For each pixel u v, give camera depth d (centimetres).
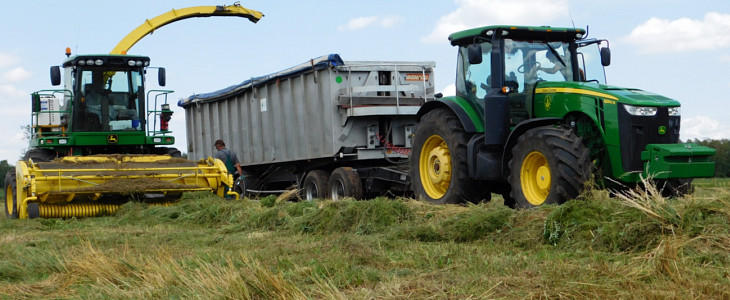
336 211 782
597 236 571
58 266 551
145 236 783
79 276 518
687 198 596
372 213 758
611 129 784
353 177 1230
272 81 1443
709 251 500
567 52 923
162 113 1392
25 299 460
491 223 662
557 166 758
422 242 655
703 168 759
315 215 796
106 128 1350
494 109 873
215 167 1171
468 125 910
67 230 876
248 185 1586
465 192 928
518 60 898
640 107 774
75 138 1324
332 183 1273
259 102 1505
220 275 464
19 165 1078
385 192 1248
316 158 1313
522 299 400
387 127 1273
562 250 575
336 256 564
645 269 454
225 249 658
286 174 1498
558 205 689
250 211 904
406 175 1152
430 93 1290
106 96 1349
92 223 970
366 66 1255
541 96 867
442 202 954
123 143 1352
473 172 904
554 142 768
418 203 830
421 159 1013
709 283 412
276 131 1446
